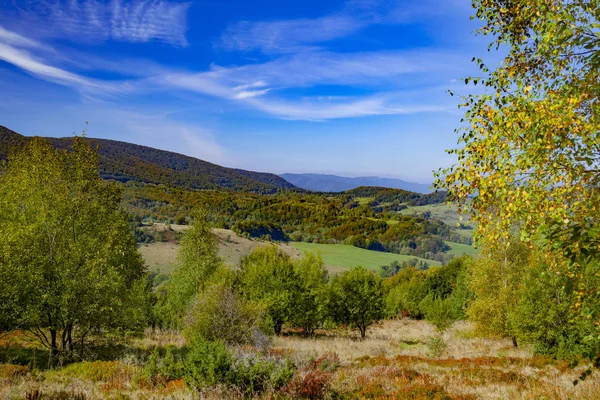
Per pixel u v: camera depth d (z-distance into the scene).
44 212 15.42
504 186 4.89
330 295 30.06
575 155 4.70
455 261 64.75
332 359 14.61
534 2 5.82
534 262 16.88
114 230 17.59
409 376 11.79
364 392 9.73
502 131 5.00
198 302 18.50
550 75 6.10
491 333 22.69
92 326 15.41
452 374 12.45
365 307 29.77
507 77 5.99
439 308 31.08
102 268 15.49
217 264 38.22
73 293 14.23
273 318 27.39
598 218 4.64
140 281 24.88
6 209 16.42
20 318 13.58
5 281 13.47
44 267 14.45
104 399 8.78
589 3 4.79
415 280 65.75
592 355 4.03
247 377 9.53
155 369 10.98
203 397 8.79
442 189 5.82
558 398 8.24
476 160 5.36
